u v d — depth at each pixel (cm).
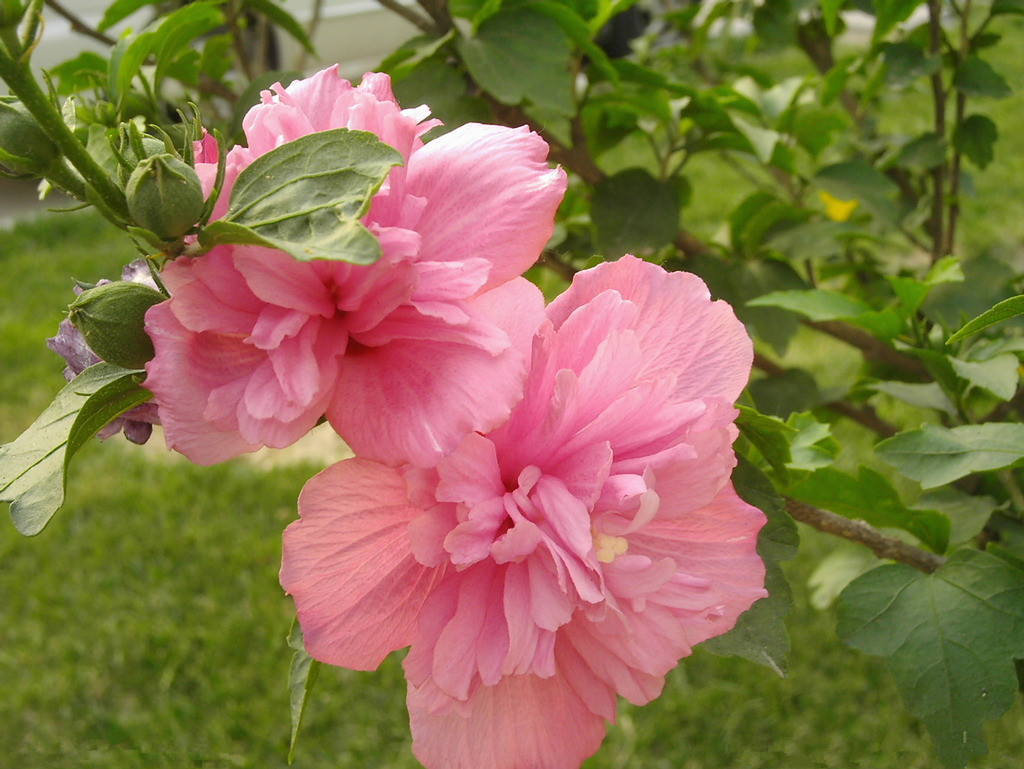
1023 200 141
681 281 24
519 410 23
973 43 55
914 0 51
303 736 79
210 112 53
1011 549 42
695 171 175
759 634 31
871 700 77
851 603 37
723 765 73
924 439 37
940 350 45
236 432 21
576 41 46
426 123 24
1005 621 35
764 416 30
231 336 21
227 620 90
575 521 22
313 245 19
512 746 25
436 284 21
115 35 161
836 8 54
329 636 23
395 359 21
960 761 35
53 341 25
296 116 22
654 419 23
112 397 23
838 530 38
